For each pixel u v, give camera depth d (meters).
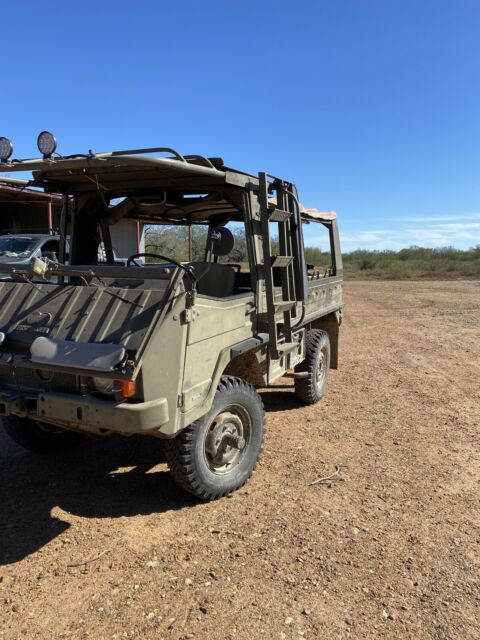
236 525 3.63
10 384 3.63
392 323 13.96
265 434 5.39
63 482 4.26
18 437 4.55
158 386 3.18
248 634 2.62
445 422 5.88
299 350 5.81
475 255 47.09
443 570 3.17
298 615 2.76
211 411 3.75
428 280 34.06
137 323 3.21
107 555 3.26
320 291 6.33
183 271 3.26
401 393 7.04
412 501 4.03
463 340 11.27
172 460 3.69
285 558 3.26
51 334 3.42
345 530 3.59
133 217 5.14
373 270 41.34
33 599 2.86
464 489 4.26
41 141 3.47
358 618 2.75
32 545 3.37
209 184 4.24
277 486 4.23
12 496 4.02
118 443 5.09
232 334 3.97
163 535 3.49
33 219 21.67
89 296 3.53
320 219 6.62
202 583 3.01
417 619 2.76
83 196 4.81
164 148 3.42
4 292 3.90
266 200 4.21
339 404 6.51
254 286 4.32
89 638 2.59
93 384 3.26
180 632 2.63
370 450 5.04
